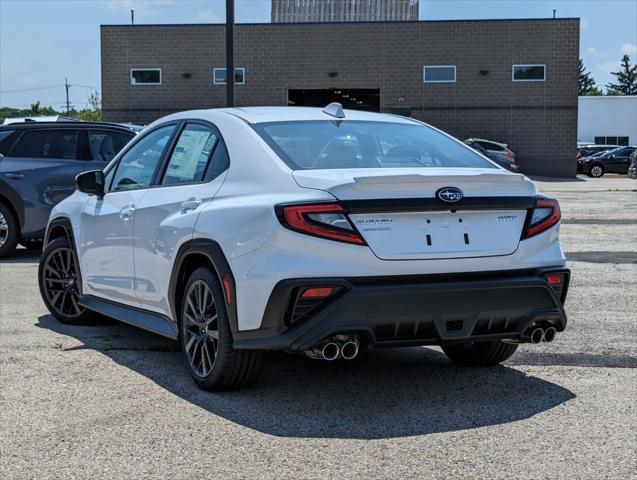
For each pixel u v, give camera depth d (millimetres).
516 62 35875
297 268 4059
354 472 3527
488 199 4336
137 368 5273
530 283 4352
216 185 4727
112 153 11250
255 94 36812
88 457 3727
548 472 3523
